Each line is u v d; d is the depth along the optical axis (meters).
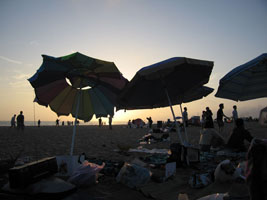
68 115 7.64
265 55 6.00
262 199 1.80
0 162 5.49
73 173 4.82
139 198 4.03
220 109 15.68
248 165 1.92
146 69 6.02
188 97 10.00
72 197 3.83
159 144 12.08
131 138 16.14
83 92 7.49
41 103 6.91
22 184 3.74
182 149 6.29
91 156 8.22
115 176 5.36
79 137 16.98
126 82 7.12
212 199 3.05
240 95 7.71
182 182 4.73
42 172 4.07
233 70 6.70
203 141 8.78
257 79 7.00
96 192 4.32
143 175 4.72
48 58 5.61
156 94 7.99
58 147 10.88
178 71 6.75
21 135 18.48
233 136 7.65
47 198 3.70
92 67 6.03
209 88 9.98
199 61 6.07
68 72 6.37
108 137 17.09
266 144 1.88
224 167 4.07
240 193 2.95
